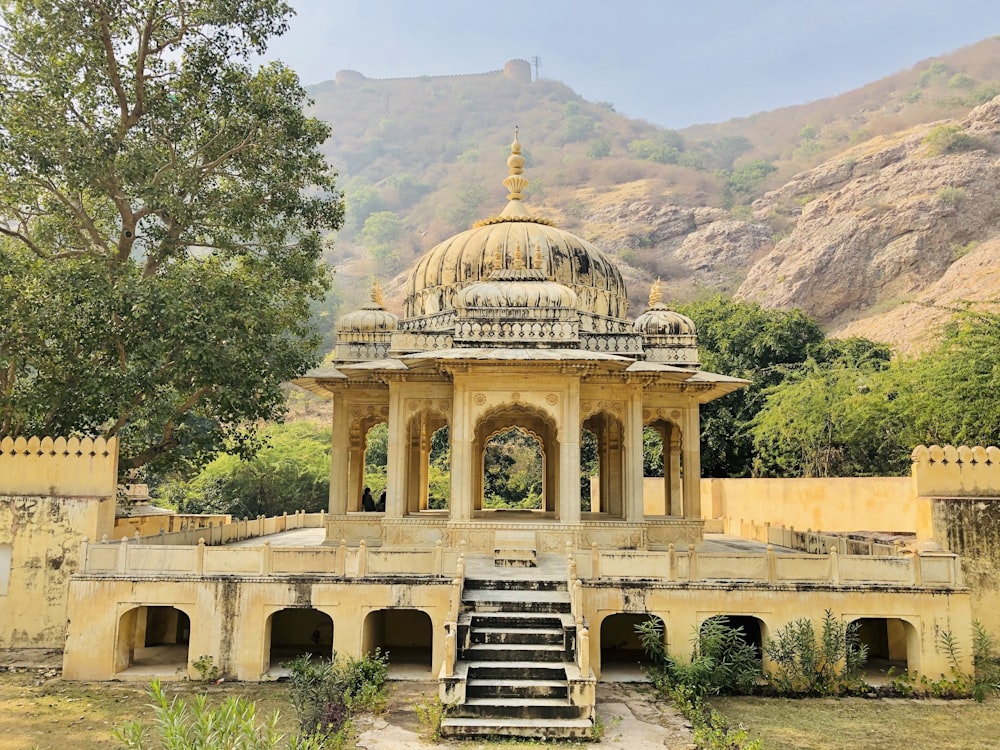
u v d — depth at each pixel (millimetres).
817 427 28781
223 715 6906
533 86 155500
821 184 86688
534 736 10609
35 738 10867
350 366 17703
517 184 21875
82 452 16078
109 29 17656
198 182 18484
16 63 17109
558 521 16844
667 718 11633
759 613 13547
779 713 12141
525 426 24047
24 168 16797
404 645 15906
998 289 52938
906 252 65562
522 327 17328
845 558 13719
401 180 119562
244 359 17719
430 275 20719
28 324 16453
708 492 31312
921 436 24875
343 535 18938
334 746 10133
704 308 40938
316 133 19703
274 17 18750
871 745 10742
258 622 13883
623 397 18344
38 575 15609
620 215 94625
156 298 16359
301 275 19750
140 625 15969
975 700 12922
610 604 13648
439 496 41531
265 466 40031
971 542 15805
